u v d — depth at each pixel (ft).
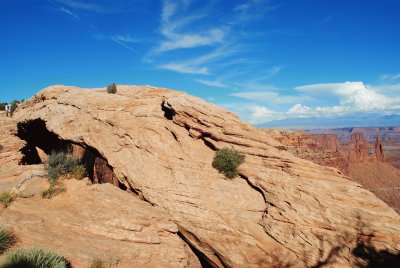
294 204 59.62
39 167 77.10
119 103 90.99
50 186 65.82
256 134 74.69
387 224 53.42
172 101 81.00
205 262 65.21
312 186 61.11
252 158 71.00
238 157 70.44
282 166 66.54
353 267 50.57
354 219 54.90
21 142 127.34
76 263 49.37
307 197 59.93
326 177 62.85
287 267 54.44
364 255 51.13
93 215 59.36
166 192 68.28
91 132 89.61
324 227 55.83
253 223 61.31
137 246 57.06
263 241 58.59
